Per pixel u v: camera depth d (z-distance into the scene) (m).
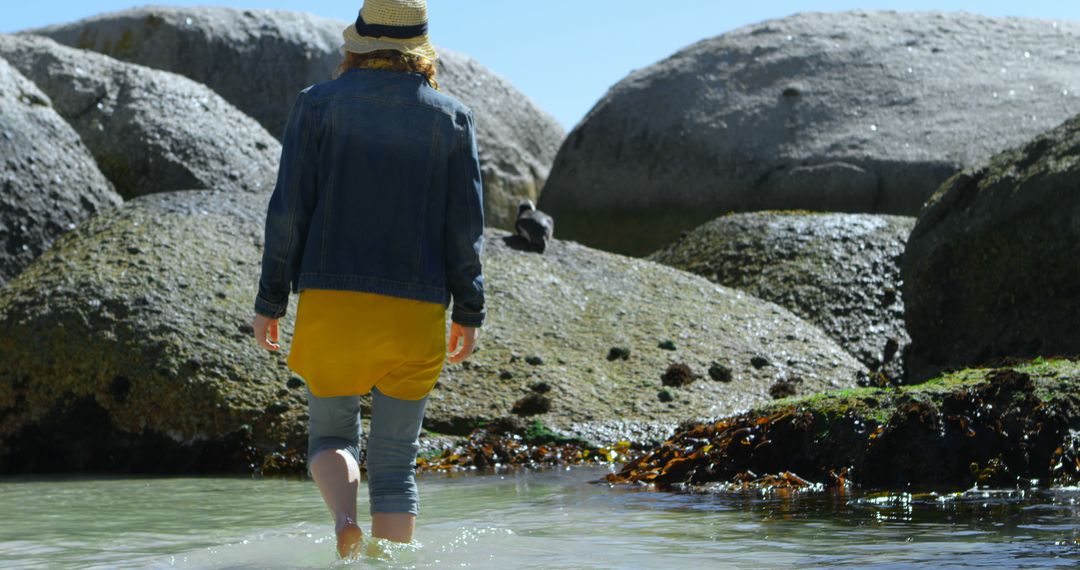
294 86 20.27
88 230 9.31
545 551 3.63
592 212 17.56
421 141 3.68
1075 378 5.61
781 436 5.71
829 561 3.38
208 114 12.51
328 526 4.42
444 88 22.22
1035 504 4.54
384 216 3.60
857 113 17.06
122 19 20.20
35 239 9.91
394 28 3.76
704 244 13.20
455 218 3.72
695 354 8.98
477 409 7.71
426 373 3.66
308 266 3.55
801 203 16.14
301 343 3.58
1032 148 9.28
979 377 5.81
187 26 20.00
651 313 9.62
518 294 9.42
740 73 18.11
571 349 8.74
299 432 7.25
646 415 7.86
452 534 4.00
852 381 8.98
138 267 8.45
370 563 3.38
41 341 7.80
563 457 7.22
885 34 18.77
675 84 18.08
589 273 10.27
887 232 12.49
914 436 5.41
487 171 21.38
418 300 3.59
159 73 12.86
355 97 3.65
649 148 17.47
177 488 6.18
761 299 11.28
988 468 5.25
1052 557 3.34
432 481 6.28
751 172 16.64
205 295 8.30
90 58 12.74
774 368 8.98
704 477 5.70
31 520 4.79
